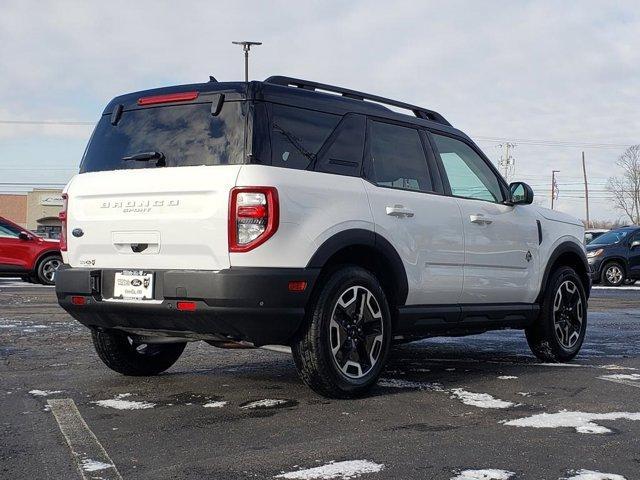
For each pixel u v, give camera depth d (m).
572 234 7.25
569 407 4.81
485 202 6.34
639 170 76.25
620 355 7.42
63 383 5.58
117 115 5.38
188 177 4.78
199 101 5.00
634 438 4.06
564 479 3.38
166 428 4.25
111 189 5.09
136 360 5.80
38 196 72.62
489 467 3.54
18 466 3.56
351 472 3.45
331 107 5.24
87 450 3.81
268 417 4.51
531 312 6.69
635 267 20.98
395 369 6.35
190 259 4.73
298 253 4.72
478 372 6.20
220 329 4.70
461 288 5.97
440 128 6.23
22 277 17.45
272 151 4.79
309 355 4.84
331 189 4.99
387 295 5.47
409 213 5.50
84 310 5.17
